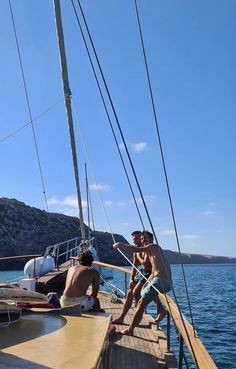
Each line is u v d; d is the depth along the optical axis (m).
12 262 68.56
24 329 4.27
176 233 3.93
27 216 104.94
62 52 8.58
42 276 12.89
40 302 5.32
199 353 3.60
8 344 3.62
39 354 3.32
